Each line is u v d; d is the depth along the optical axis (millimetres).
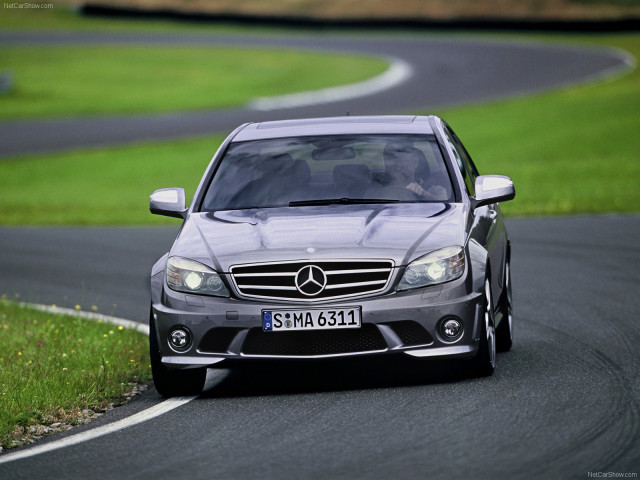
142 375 22594
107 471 14914
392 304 18719
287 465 14555
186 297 19281
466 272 19172
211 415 18156
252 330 18938
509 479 13344
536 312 28156
